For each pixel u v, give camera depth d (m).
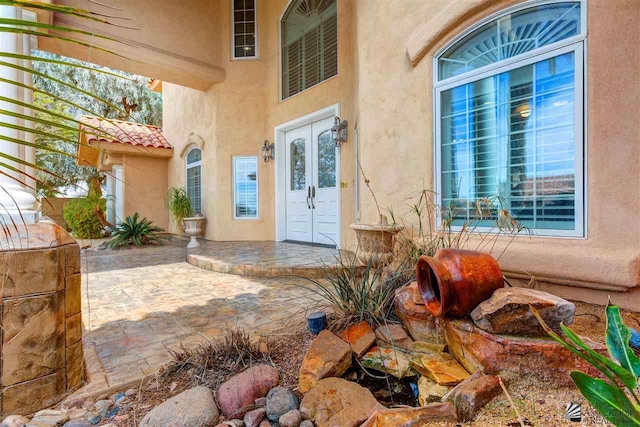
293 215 8.28
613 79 2.61
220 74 8.75
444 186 3.79
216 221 8.90
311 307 3.36
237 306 3.77
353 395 1.95
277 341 2.71
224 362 2.38
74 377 2.28
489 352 1.83
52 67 11.37
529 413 1.58
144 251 8.51
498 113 3.34
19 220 2.27
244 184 8.96
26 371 2.05
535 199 3.09
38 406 2.08
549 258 2.89
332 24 7.00
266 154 8.70
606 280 2.59
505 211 2.91
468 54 3.59
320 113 7.18
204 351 2.49
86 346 2.75
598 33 2.68
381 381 2.28
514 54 3.23
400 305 2.56
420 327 2.38
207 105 9.27
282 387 2.09
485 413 1.60
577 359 1.71
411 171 4.04
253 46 8.87
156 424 1.80
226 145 8.84
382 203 4.38
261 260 5.80
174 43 8.00
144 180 11.12
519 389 1.71
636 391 1.46
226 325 3.17
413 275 2.94
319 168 7.49
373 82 4.52
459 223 3.66
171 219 11.15
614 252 2.58
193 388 2.08
